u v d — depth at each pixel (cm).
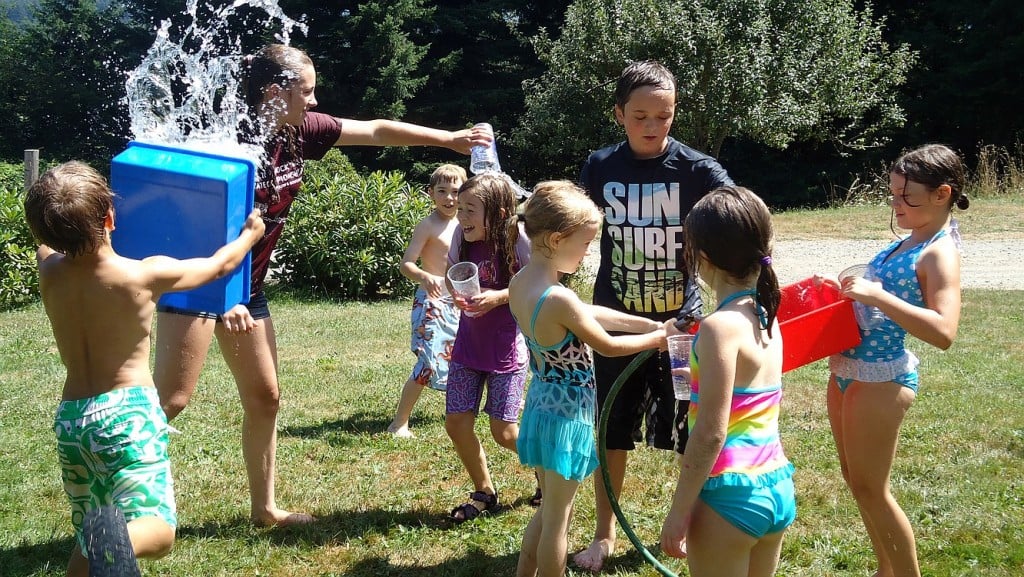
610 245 363
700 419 235
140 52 2848
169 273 280
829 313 285
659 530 385
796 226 1725
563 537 296
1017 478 440
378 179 1173
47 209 257
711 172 341
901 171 303
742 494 236
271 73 347
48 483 432
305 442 505
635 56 2103
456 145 412
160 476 275
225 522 390
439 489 435
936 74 2647
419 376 518
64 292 271
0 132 2994
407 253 506
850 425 301
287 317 963
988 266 1260
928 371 678
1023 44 2466
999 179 2038
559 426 293
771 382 245
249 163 310
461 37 3022
